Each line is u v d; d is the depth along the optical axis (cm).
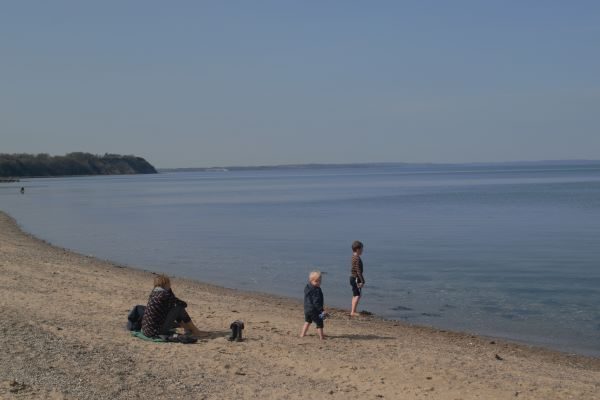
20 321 1090
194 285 2047
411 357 1077
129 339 1049
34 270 1888
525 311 1719
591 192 8425
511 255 2834
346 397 832
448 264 2591
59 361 868
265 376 902
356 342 1189
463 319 1622
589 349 1341
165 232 4069
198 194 10119
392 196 8519
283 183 16400
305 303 1194
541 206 6041
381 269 2472
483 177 18600
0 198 8688
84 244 3412
